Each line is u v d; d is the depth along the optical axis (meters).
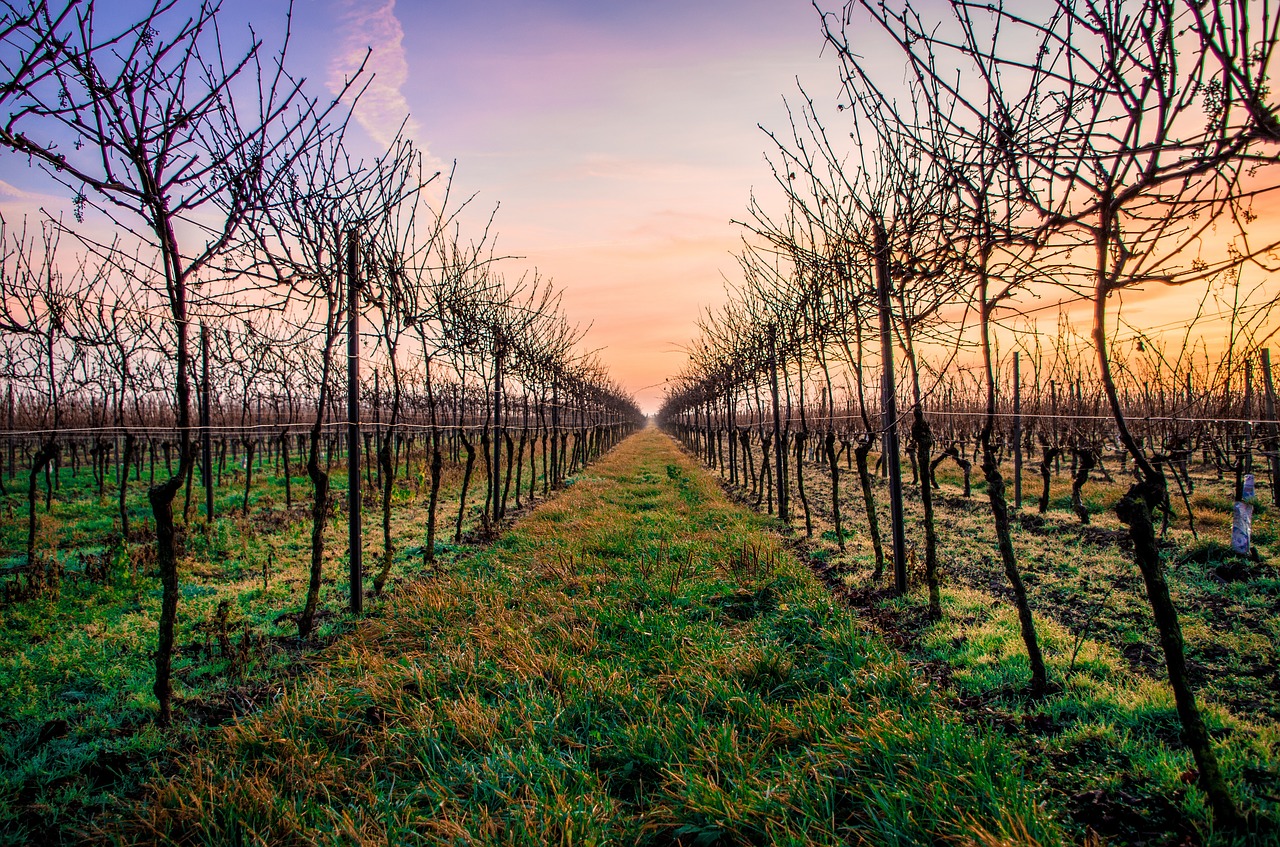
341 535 10.43
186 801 3.35
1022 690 4.33
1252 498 10.27
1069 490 12.98
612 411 44.94
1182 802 3.02
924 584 6.81
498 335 11.75
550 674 4.65
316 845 3.01
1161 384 12.84
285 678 4.96
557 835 3.04
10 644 5.61
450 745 3.80
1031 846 2.67
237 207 4.48
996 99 3.13
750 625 5.69
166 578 4.30
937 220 4.53
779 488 11.60
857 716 3.85
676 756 3.61
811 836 2.98
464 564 8.30
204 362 11.54
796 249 6.69
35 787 3.59
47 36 2.69
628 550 8.57
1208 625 5.46
